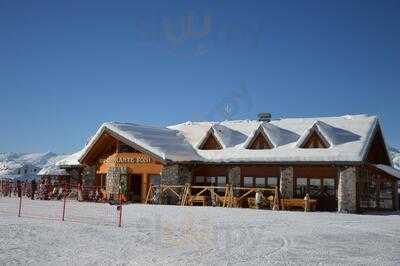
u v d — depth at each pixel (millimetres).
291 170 28359
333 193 27484
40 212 21812
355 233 16219
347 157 26188
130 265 9695
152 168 31172
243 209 26094
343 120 31266
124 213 21984
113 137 32469
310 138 28656
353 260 11039
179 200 29625
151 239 13562
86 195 32844
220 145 31703
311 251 12180
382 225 19031
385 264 10648
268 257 11125
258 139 30406
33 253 10750
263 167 29797
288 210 26891
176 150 30922
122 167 32156
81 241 12883
